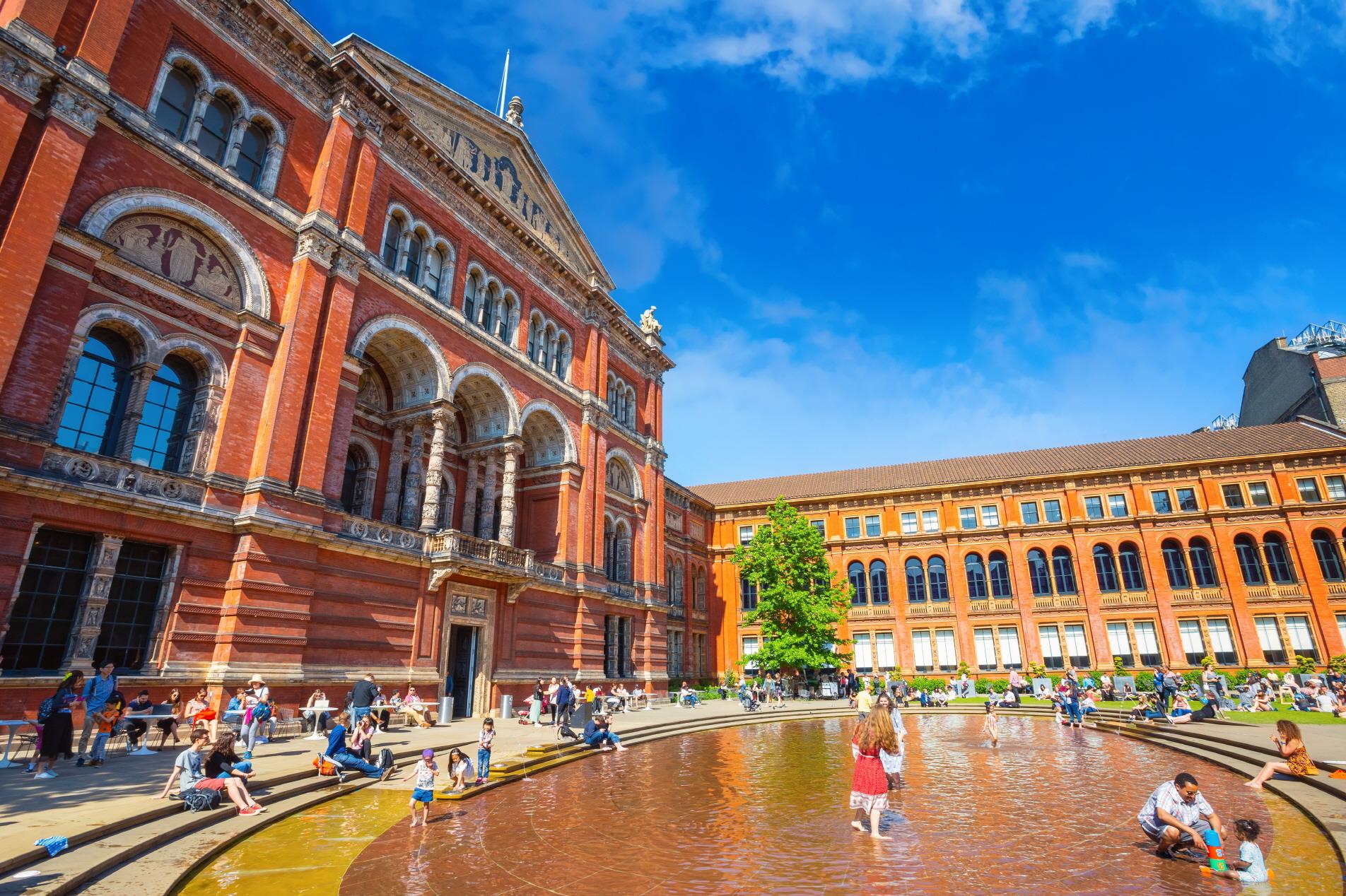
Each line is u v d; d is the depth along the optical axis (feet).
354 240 71.46
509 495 92.32
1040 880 26.53
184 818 32.24
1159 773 52.21
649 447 132.87
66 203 48.67
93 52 51.57
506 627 88.38
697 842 32.50
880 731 34.12
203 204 59.82
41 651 47.37
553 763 55.93
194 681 53.72
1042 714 107.34
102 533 50.67
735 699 140.97
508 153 103.24
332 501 66.49
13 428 45.50
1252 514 144.97
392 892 25.62
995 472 170.30
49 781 37.19
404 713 70.03
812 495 180.86
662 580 129.59
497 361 93.61
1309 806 36.81
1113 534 152.97
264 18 66.23
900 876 27.20
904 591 164.86
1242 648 138.62
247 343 61.57
